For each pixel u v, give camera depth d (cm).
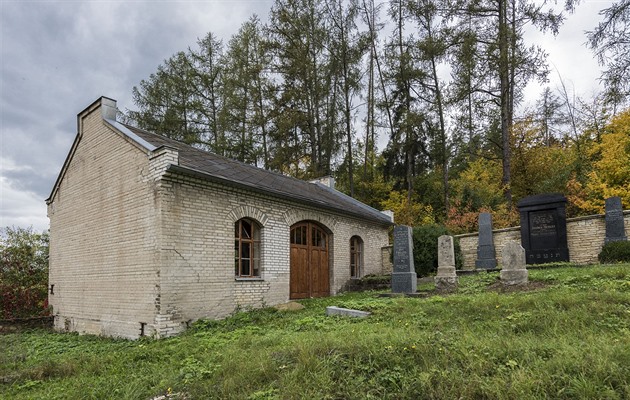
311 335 680
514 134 2516
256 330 867
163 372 582
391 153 2808
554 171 2416
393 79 2712
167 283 950
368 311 920
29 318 1315
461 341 521
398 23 2830
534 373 402
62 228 1334
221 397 457
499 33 2048
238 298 1137
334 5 2714
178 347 758
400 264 1286
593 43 1355
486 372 424
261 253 1252
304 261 1489
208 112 2973
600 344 464
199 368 564
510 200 2198
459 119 2419
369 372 464
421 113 2545
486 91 2184
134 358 707
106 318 1086
